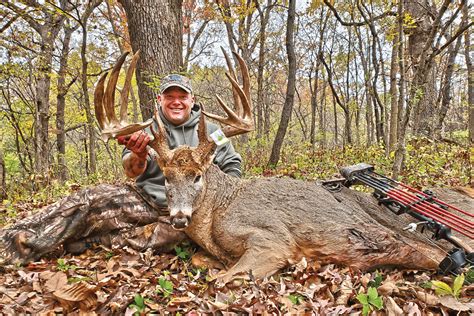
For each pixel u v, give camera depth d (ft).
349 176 5.51
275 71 26.40
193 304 3.81
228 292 4.13
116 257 5.21
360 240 4.82
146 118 9.19
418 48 13.73
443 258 4.71
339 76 24.08
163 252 5.62
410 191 5.16
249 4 18.01
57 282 3.75
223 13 18.19
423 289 4.02
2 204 9.29
